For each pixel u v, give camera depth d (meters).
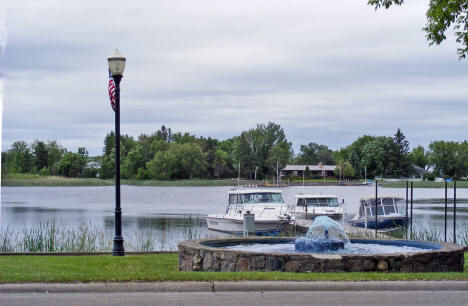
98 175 153.00
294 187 130.00
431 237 27.08
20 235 30.84
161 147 153.50
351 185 140.50
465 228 35.03
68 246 22.98
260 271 11.63
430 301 9.52
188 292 10.27
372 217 34.09
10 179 137.88
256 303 9.35
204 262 12.45
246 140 147.50
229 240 15.66
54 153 158.25
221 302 9.42
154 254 16.20
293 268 11.61
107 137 173.75
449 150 155.62
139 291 10.32
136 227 37.34
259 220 30.06
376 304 9.28
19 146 154.12
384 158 160.88
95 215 48.59
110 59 15.59
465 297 9.84
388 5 16.88
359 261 11.54
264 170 147.88
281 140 149.25
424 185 126.50
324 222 15.27
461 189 118.06
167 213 51.31
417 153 179.12
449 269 12.13
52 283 10.41
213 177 149.62
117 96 15.74
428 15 16.80
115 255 15.46
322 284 10.41
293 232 30.62
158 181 138.88
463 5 16.11
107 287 10.34
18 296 9.88
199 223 40.28
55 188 125.38
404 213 35.97
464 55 17.12
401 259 11.63
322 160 192.12
